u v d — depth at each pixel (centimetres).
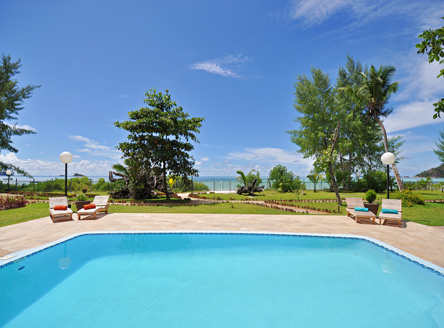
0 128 2836
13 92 2941
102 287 430
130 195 1970
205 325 328
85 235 704
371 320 336
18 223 851
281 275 480
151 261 545
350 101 3244
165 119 1652
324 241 664
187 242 663
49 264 521
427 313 350
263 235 712
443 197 1944
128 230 740
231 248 623
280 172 2934
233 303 386
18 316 342
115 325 326
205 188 3469
